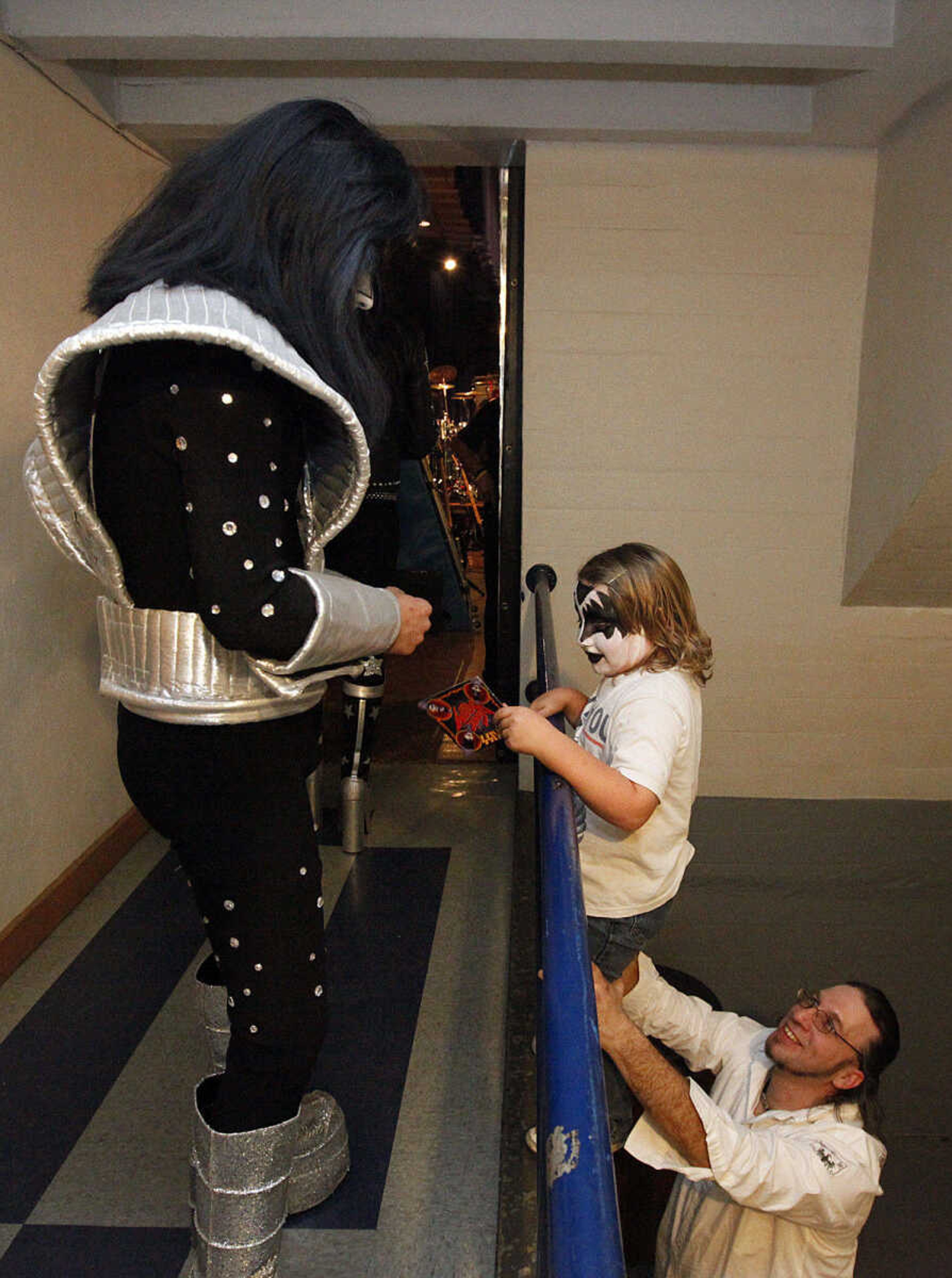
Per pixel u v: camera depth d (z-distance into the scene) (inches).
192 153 39.1
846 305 115.8
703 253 114.7
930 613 123.0
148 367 34.9
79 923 88.0
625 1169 71.2
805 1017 61.0
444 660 181.6
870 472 114.3
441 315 271.7
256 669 37.3
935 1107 101.6
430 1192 57.8
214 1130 42.9
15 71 79.6
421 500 189.6
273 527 35.2
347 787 101.6
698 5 82.4
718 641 125.1
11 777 79.9
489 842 107.3
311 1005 43.8
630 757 54.0
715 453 119.8
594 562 60.4
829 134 107.6
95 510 38.4
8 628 78.9
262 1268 43.6
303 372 34.1
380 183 38.5
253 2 80.5
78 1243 54.1
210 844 41.9
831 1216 54.8
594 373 117.8
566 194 113.4
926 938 115.1
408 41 82.9
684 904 119.4
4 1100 65.4
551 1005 27.6
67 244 88.7
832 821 128.6
